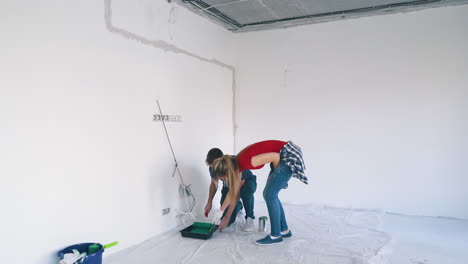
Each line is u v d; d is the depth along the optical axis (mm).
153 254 2910
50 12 2361
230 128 5051
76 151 2561
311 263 2709
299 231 3510
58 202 2424
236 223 3705
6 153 2104
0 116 2072
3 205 2090
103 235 2803
